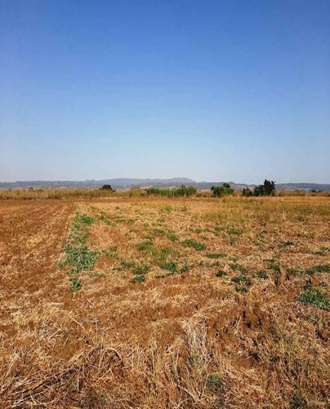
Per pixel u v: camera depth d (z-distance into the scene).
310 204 44.06
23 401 5.44
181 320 7.99
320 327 7.55
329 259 13.77
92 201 59.53
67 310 8.66
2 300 9.45
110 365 6.32
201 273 11.63
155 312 8.55
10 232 21.52
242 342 7.12
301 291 10.06
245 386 5.77
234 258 13.87
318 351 6.62
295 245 16.64
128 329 7.62
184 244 16.78
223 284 10.58
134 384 5.84
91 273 11.72
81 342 7.10
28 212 36.22
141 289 10.22
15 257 14.36
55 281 10.99
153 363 6.23
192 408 5.32
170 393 5.57
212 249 15.70
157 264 12.93
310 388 5.64
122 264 12.93
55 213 34.56
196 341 6.95
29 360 6.48
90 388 5.75
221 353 6.75
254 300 9.29
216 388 5.72
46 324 7.89
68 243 17.02
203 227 22.78
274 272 11.91
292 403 5.38
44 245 16.80
